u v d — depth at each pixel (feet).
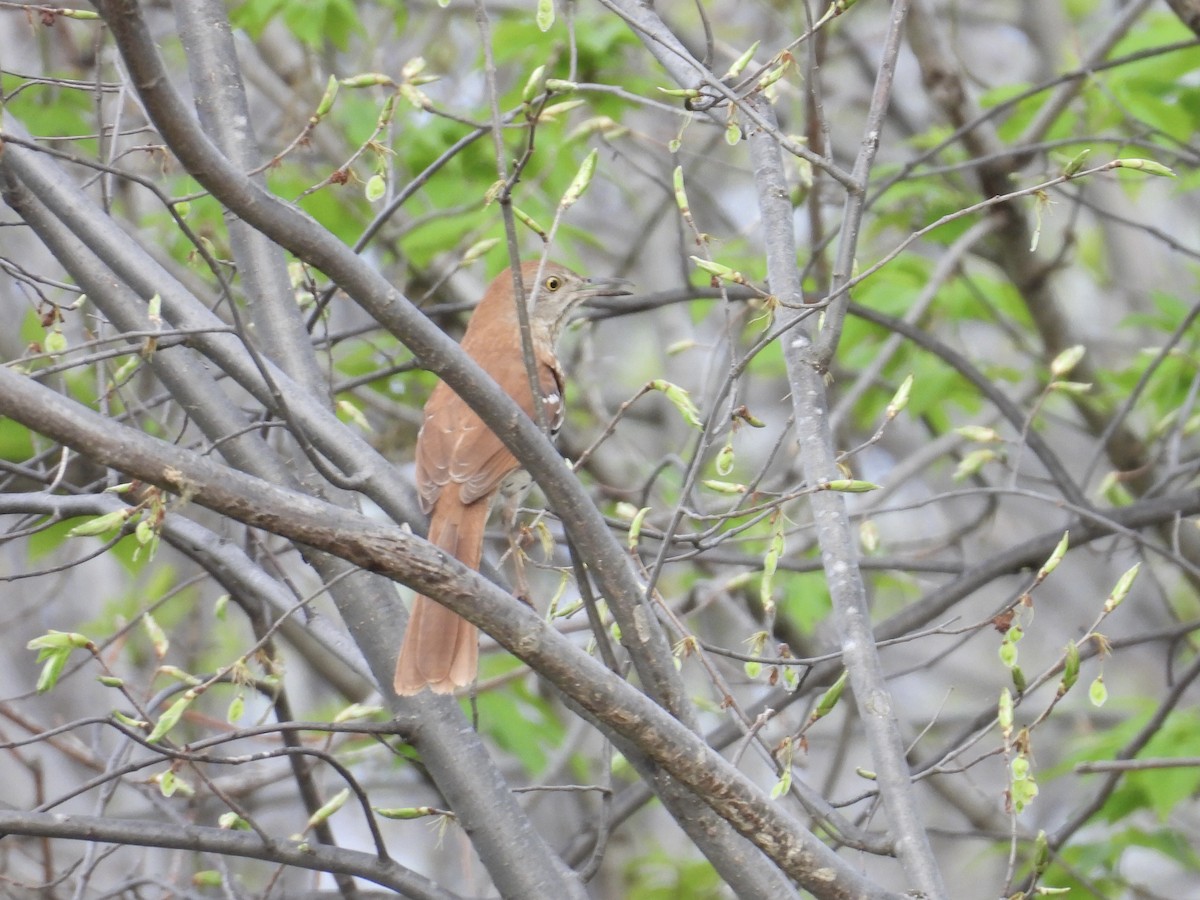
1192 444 53.88
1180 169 43.06
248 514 16.72
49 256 41.75
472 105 45.34
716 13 56.80
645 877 45.42
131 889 29.50
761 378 54.54
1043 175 35.35
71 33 41.86
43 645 20.61
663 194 48.67
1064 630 59.26
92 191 40.52
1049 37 53.47
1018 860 39.91
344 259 17.71
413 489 25.75
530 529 25.44
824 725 51.98
